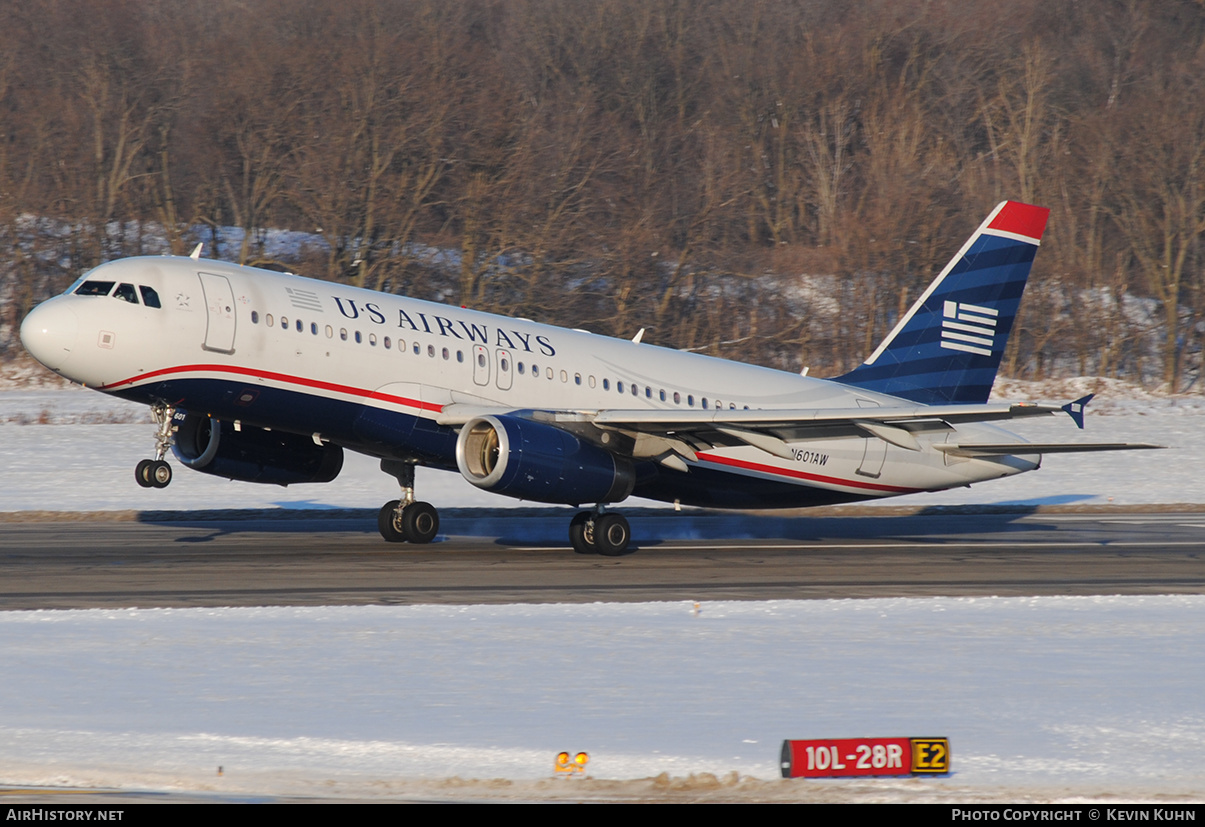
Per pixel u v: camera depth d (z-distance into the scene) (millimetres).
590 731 40844
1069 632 59750
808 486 103750
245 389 84312
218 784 35969
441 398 90125
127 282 82188
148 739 39562
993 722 42625
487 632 57250
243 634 55812
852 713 43406
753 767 37688
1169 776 37469
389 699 44469
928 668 50875
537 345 95938
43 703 43344
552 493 87750
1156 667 51719
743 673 49375
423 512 98188
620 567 85625
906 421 89812
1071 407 83250
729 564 88688
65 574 76312
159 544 93188
